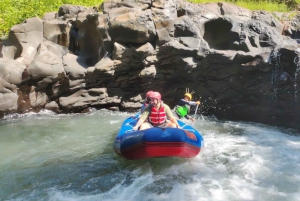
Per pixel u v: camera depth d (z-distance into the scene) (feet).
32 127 24.94
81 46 30.40
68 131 24.27
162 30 27.12
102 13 28.68
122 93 29.81
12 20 35.76
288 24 32.78
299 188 15.92
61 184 16.51
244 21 29.32
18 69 26.68
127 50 26.91
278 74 27.35
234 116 30.17
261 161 19.12
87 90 28.89
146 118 19.71
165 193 15.47
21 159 19.48
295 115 28.37
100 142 22.18
